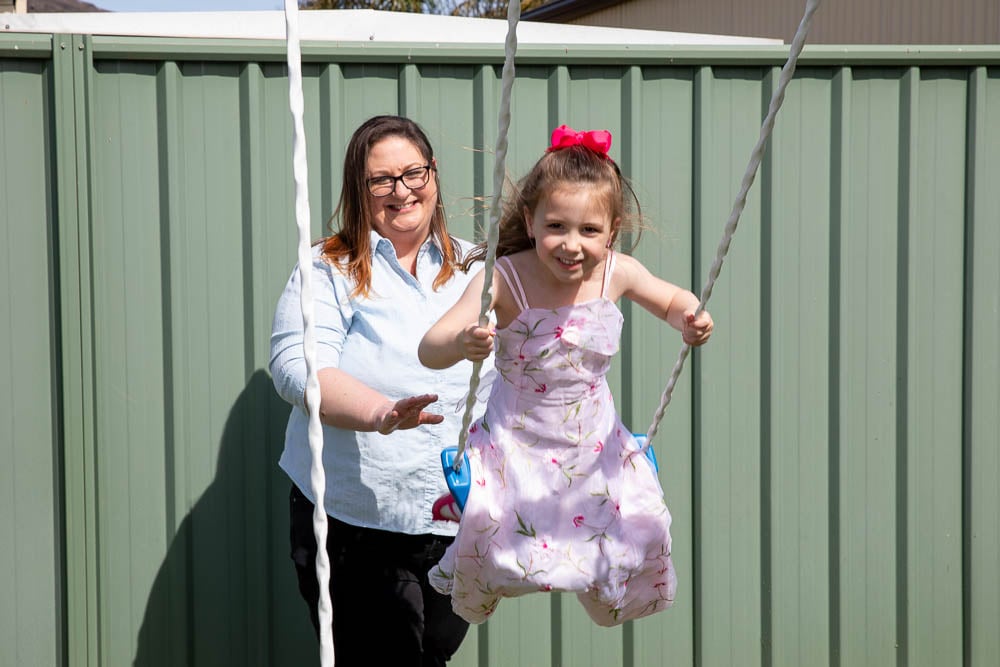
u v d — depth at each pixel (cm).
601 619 224
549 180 189
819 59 336
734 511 342
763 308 342
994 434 353
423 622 270
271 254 320
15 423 310
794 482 344
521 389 210
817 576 347
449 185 327
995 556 354
